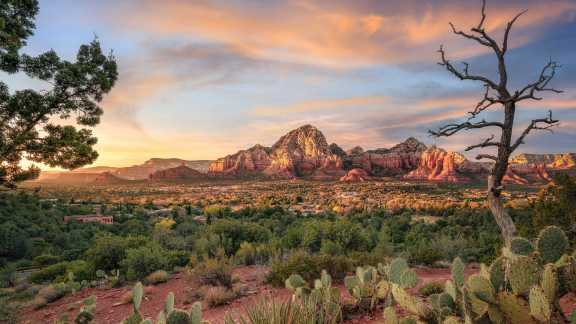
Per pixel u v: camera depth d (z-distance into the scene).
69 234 54.53
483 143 6.46
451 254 20.00
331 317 3.17
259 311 2.69
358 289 4.76
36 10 8.73
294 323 2.68
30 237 50.94
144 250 13.74
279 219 74.50
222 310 6.80
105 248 15.41
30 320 8.55
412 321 2.22
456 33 6.98
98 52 9.15
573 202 9.71
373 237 28.97
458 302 2.15
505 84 6.36
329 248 15.30
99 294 11.26
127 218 88.06
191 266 14.77
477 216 66.88
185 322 2.24
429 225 65.81
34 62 8.22
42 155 8.96
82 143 9.30
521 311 1.53
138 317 2.62
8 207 60.44
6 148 8.31
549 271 1.51
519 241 1.93
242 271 12.23
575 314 1.46
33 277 19.41
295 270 8.55
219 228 22.52
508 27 6.50
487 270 2.06
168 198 196.75
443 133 6.82
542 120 6.06
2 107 8.20
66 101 8.84
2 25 7.51
